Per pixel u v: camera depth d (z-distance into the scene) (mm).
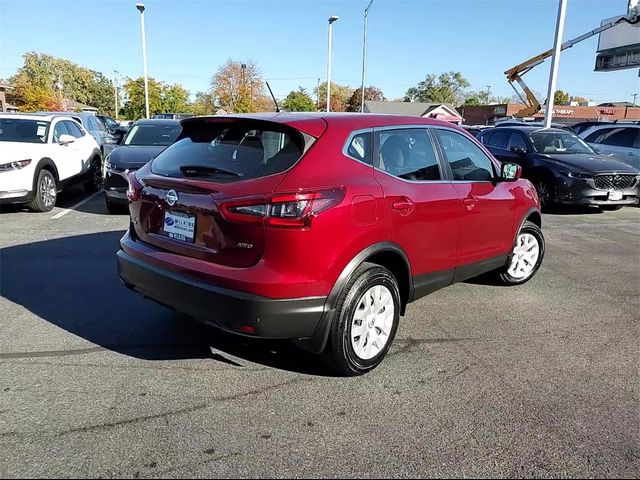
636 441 2832
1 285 5133
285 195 2918
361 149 3488
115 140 14781
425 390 3322
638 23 18125
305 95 56969
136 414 2965
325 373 3502
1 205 9797
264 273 2938
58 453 2609
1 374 3387
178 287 3211
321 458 2633
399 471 2553
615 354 3930
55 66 84312
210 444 2717
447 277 4250
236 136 3455
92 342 3889
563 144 11188
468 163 4531
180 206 3291
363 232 3254
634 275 6051
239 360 3656
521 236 5402
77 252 6387
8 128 9742
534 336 4238
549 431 2906
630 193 9961
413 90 106062
